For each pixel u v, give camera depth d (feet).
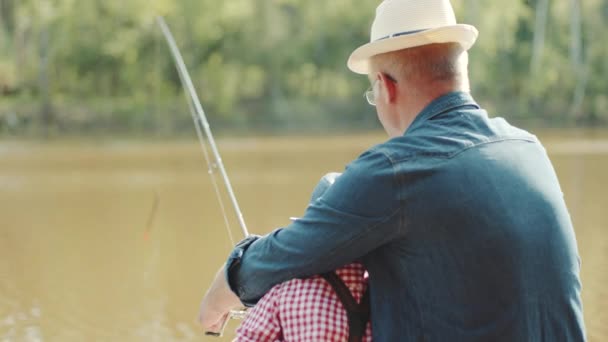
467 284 6.03
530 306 6.06
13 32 144.05
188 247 31.07
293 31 140.67
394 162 6.13
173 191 50.72
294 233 6.37
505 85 140.56
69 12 135.64
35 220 39.47
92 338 19.27
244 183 53.88
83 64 136.77
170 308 22.16
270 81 139.44
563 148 81.97
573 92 139.64
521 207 6.13
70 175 63.41
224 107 134.82
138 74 136.15
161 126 128.77
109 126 127.85
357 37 141.08
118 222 38.11
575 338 6.33
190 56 137.39
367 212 6.10
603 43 143.23
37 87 135.33
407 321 6.17
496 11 136.77
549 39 143.74
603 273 24.44
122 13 135.03
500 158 6.22
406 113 6.61
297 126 132.67
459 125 6.36
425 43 6.45
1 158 81.25
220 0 136.36
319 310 6.37
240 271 6.71
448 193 6.04
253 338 6.59
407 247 6.14
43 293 24.07
